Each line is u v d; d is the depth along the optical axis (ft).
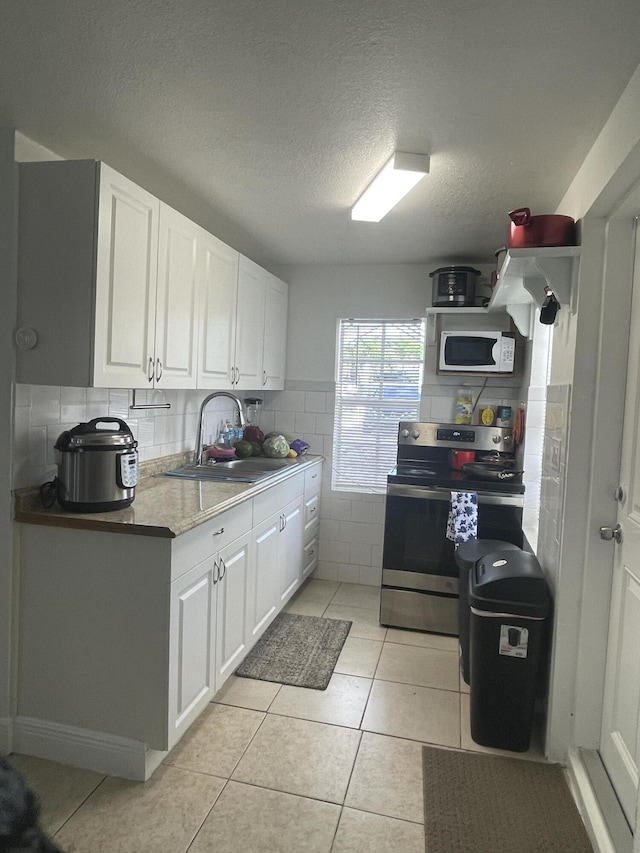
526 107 5.63
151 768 6.59
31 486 6.91
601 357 6.51
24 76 5.37
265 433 13.38
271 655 9.47
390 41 4.69
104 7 4.37
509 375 11.51
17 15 4.48
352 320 13.02
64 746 6.71
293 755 6.98
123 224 6.68
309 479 12.10
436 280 11.66
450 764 6.91
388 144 6.59
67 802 6.10
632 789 5.64
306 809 6.10
